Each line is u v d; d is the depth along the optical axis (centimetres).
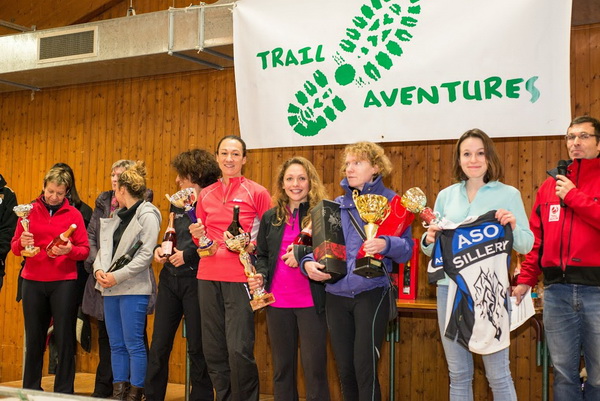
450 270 290
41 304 456
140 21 534
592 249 301
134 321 425
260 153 558
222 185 400
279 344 343
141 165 449
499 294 284
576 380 310
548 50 397
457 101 423
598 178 310
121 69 581
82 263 491
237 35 488
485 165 300
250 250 377
